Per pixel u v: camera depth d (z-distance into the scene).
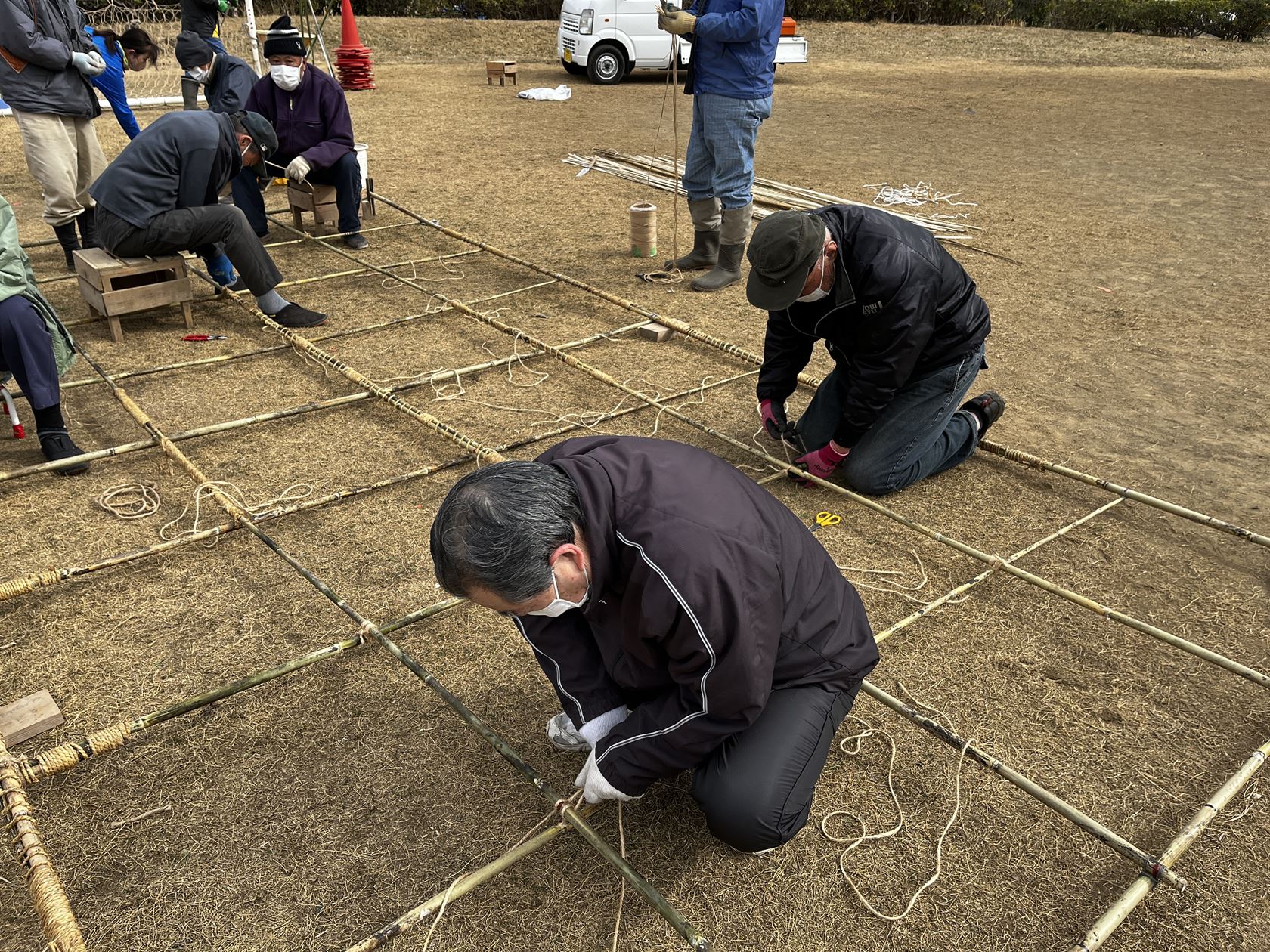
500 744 2.29
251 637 2.90
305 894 2.12
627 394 4.47
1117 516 3.69
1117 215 7.99
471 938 2.04
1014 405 4.57
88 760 2.46
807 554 2.04
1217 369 5.01
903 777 2.50
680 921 1.86
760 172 9.20
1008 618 3.11
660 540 1.68
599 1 14.04
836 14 22.27
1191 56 20.05
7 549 3.23
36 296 3.55
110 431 4.04
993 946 2.06
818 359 5.13
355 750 2.53
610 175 8.94
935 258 3.25
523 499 1.58
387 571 3.22
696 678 1.81
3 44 5.12
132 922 2.05
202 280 5.88
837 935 2.07
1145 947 2.05
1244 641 3.00
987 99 14.24
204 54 7.61
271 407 4.32
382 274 6.16
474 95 13.08
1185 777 2.51
